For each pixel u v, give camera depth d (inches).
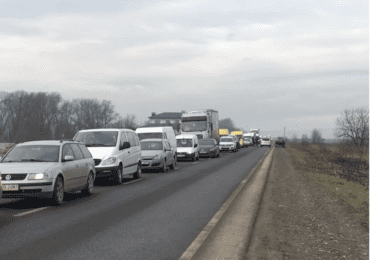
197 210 362.3
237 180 644.7
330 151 1630.2
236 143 2043.6
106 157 563.8
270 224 308.0
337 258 218.4
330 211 374.6
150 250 222.8
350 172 937.5
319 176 760.3
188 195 465.4
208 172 799.1
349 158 1298.0
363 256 223.5
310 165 1069.8
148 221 308.0
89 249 222.8
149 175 741.3
